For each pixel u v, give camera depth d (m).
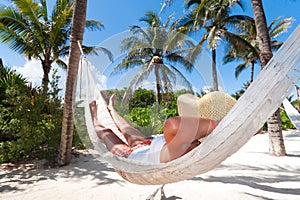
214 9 12.78
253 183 3.79
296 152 6.54
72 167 5.44
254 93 1.64
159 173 1.78
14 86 6.09
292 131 13.71
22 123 5.74
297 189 3.44
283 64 1.66
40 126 6.21
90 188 3.86
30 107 6.09
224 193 3.32
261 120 1.72
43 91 6.63
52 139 6.09
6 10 9.39
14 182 4.36
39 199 3.43
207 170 1.94
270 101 1.68
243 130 1.65
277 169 4.75
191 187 3.62
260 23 6.20
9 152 5.58
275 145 6.15
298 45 1.62
